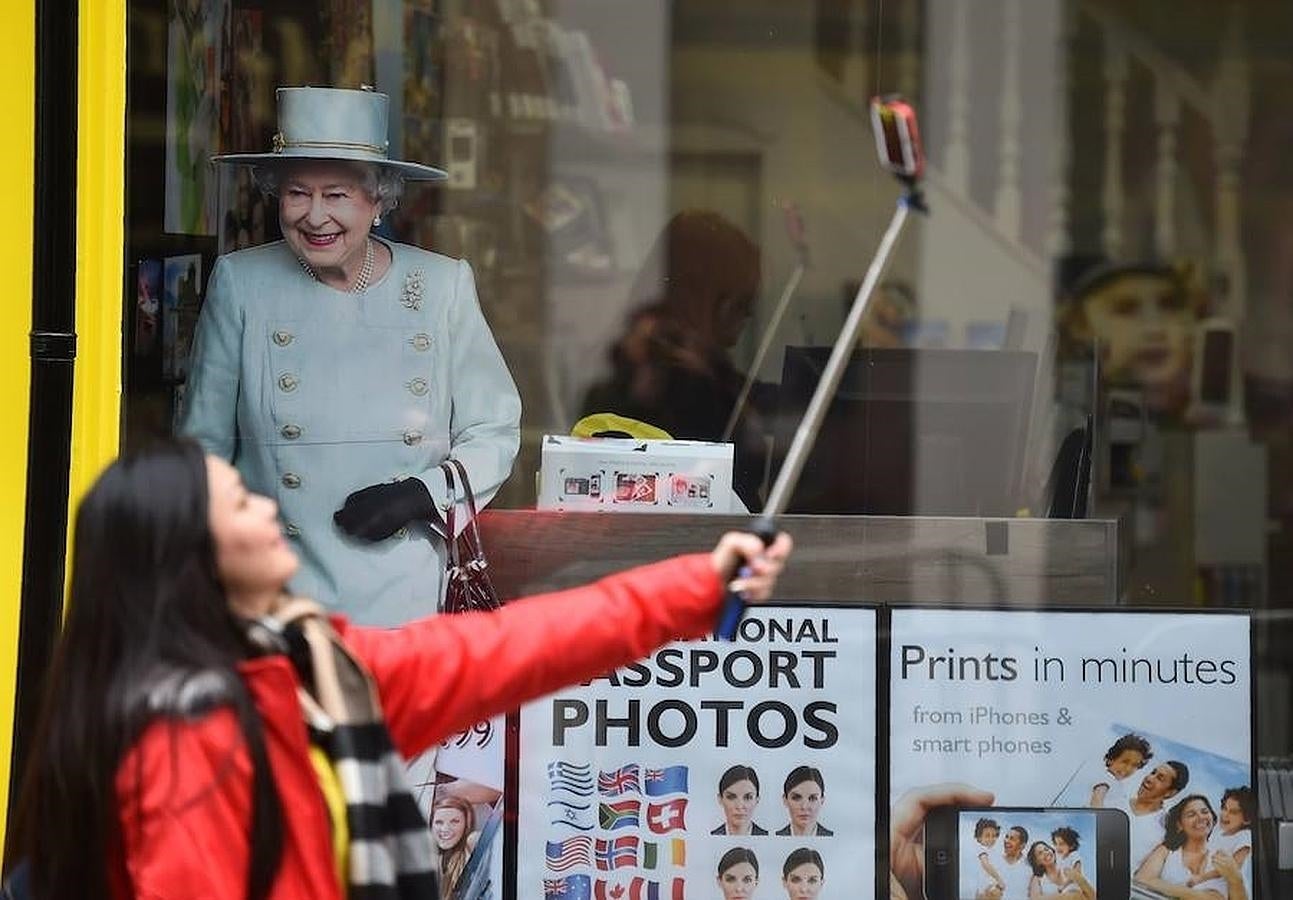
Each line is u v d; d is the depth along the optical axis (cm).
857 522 816
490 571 813
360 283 810
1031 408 890
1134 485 916
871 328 880
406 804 437
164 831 409
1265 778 812
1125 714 787
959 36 916
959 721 787
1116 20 934
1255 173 951
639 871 773
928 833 780
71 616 433
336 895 423
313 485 798
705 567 482
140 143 786
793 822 777
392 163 829
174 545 431
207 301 796
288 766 423
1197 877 783
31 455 730
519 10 855
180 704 414
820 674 784
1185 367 932
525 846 771
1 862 723
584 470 827
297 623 445
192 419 795
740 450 850
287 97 808
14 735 721
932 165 912
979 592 811
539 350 854
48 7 720
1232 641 786
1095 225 941
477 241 845
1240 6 952
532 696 476
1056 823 783
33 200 735
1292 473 918
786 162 889
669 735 776
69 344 732
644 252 873
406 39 833
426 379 813
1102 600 816
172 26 790
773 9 889
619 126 873
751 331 871
